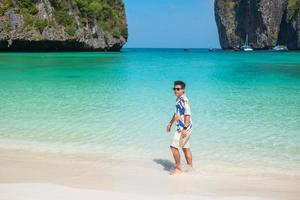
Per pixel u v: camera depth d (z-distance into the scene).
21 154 10.00
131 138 11.70
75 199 6.88
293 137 11.90
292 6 149.88
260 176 8.57
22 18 75.75
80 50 91.88
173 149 8.73
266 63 55.50
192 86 24.77
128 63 51.31
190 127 8.73
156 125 13.32
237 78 30.39
